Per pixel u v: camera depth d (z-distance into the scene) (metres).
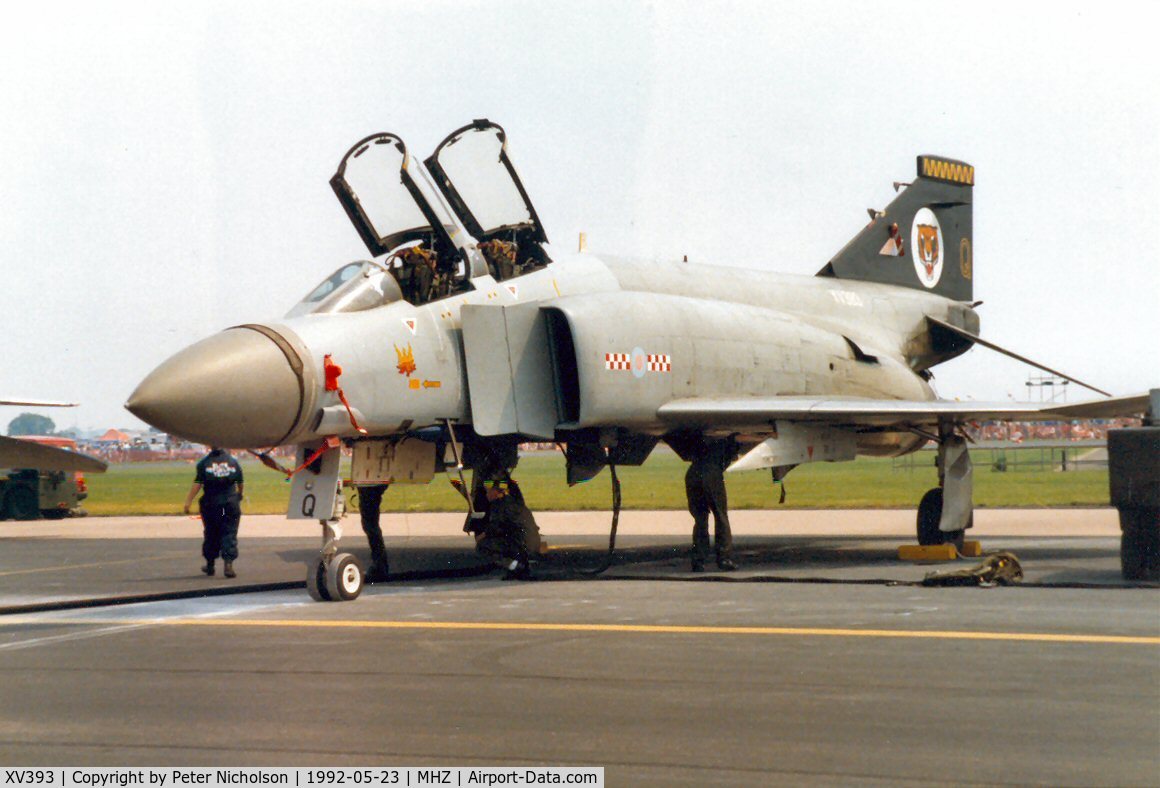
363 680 6.24
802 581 10.81
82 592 11.23
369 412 10.48
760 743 4.86
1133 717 5.22
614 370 11.76
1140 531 10.20
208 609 9.59
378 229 11.85
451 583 11.52
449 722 5.27
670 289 13.76
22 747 4.97
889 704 5.50
